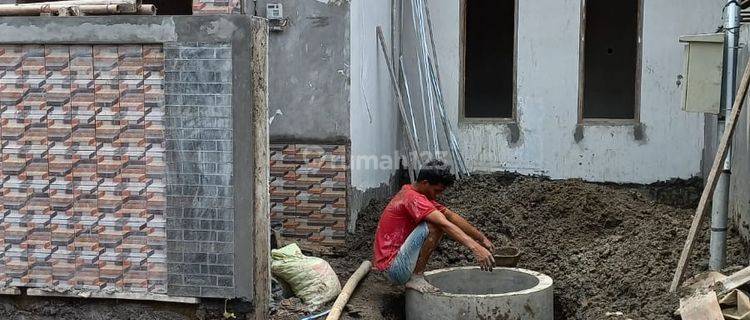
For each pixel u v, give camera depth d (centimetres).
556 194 882
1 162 569
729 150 601
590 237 810
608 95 1271
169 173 553
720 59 604
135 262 564
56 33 551
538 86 985
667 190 960
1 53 562
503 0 1202
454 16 998
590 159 979
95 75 555
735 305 534
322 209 788
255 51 544
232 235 551
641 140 965
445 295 616
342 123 780
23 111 564
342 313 610
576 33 971
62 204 566
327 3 775
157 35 543
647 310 579
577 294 671
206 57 541
